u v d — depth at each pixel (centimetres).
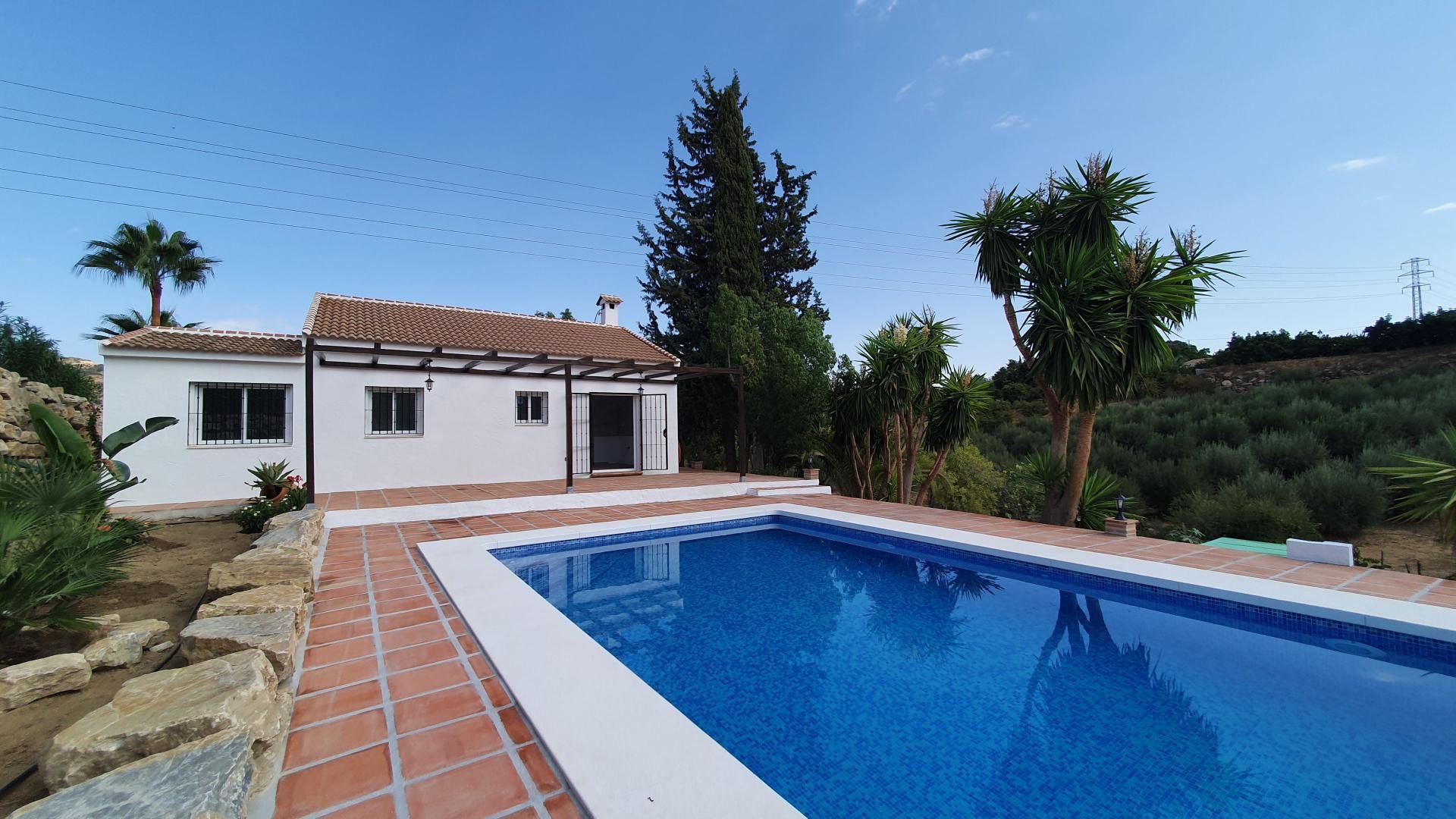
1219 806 261
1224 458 1467
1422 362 1856
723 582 650
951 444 1244
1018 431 2345
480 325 1414
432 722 267
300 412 1059
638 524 836
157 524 823
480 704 287
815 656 445
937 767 297
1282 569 564
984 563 681
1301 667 412
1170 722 337
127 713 196
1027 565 643
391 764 231
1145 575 551
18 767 224
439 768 228
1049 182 1045
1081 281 948
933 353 1220
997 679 400
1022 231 1080
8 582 320
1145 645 457
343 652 357
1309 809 259
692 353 2047
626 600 589
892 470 1355
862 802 270
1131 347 937
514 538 732
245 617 324
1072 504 975
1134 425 1862
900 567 714
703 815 194
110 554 394
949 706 362
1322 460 1343
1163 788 276
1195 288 928
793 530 933
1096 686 387
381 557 623
